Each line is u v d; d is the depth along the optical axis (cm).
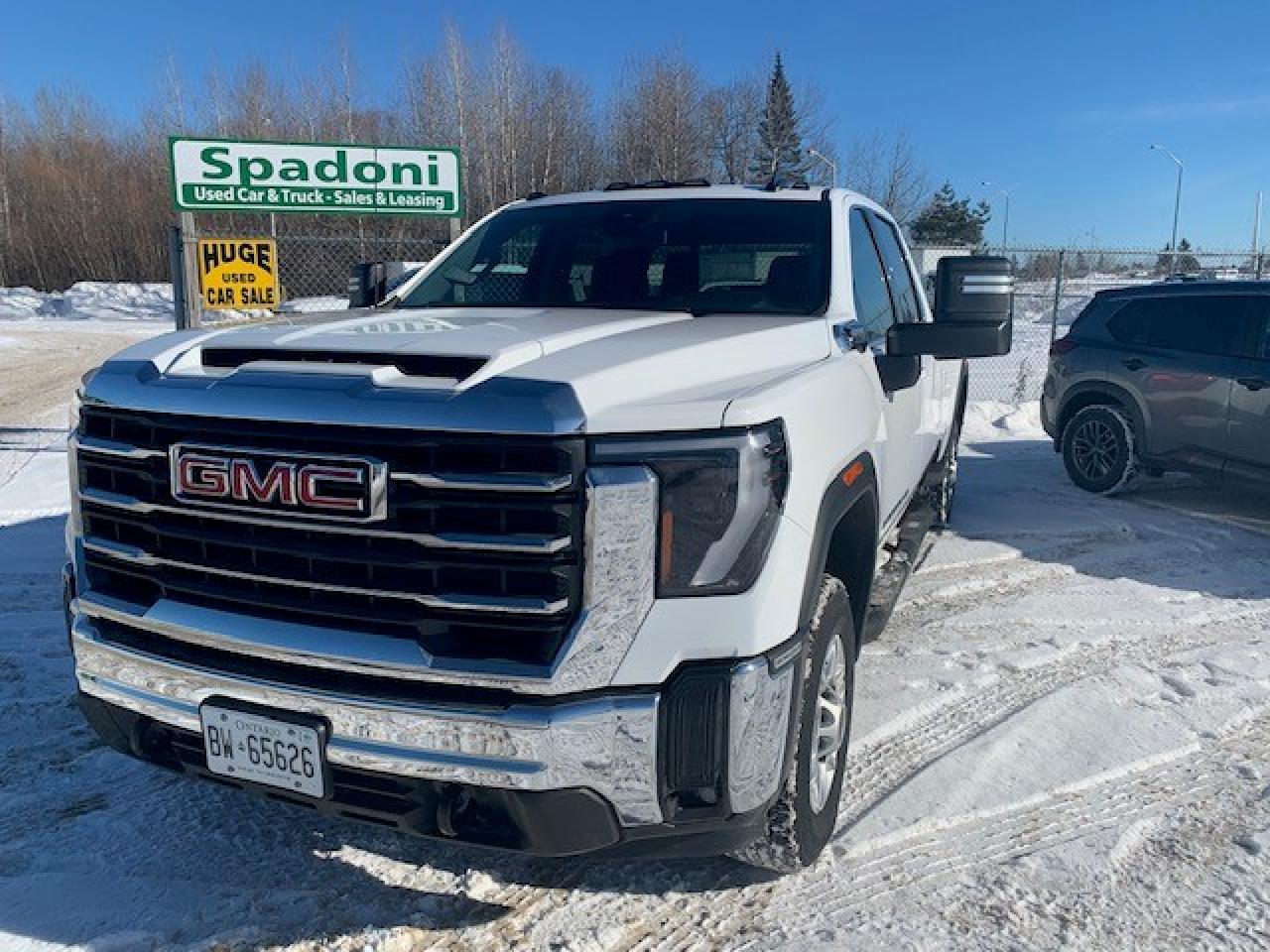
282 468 221
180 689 245
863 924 269
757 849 266
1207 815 325
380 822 233
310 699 226
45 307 3691
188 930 264
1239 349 716
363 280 438
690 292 364
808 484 243
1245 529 700
